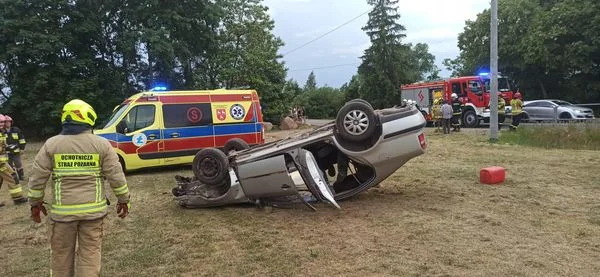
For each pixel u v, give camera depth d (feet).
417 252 17.74
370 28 176.76
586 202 24.63
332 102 222.69
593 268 15.71
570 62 100.17
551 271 15.53
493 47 57.41
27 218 26.21
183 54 100.83
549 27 102.47
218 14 104.53
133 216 25.23
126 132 40.57
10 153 40.27
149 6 96.78
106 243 20.38
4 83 98.22
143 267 17.42
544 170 34.55
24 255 19.45
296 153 24.54
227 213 25.02
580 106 79.92
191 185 27.22
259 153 25.14
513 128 62.64
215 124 43.93
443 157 43.62
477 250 17.71
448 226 20.90
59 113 91.20
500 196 26.35
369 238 19.63
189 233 21.54
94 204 13.71
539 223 20.99
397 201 26.04
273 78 121.80
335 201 24.57
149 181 37.40
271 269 16.70
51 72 93.04
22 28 88.48
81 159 13.58
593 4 96.63
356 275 15.85
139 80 107.86
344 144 24.71
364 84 178.40
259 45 119.96
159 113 41.86
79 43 97.50
